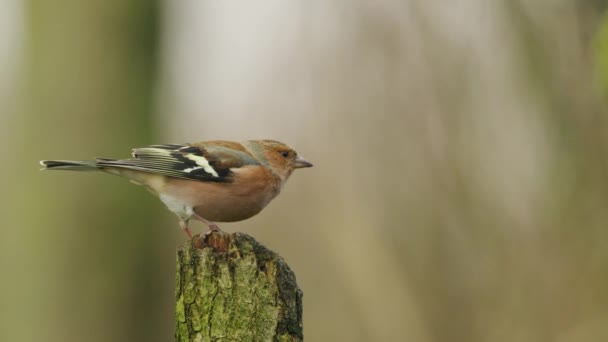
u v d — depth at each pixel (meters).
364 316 15.21
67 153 13.59
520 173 15.36
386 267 15.33
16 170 13.77
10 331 13.42
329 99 16.62
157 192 9.83
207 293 6.58
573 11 14.56
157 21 14.45
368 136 16.25
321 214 16.31
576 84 14.77
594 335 13.82
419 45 16.19
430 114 15.95
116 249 13.45
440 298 15.03
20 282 13.42
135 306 13.68
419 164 15.83
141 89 14.14
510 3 15.27
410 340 14.88
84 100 13.66
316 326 15.54
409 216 15.58
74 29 13.70
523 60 15.21
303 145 16.69
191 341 6.61
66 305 13.30
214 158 9.70
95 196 13.39
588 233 14.59
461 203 15.39
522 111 15.38
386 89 16.27
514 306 14.57
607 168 14.67
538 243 14.89
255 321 6.46
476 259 15.09
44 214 13.33
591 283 14.26
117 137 13.77
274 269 6.54
